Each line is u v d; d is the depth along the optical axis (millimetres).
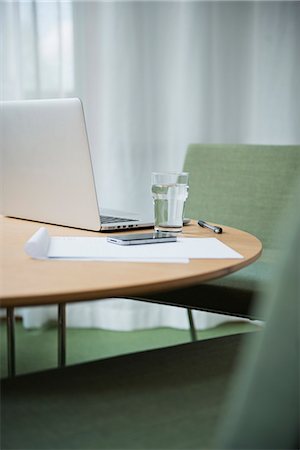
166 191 1329
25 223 1482
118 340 2660
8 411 843
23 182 1482
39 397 886
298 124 2914
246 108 2865
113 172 2770
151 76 2748
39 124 1377
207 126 2826
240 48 2824
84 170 1313
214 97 2820
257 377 601
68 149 1327
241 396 614
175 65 2764
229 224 2100
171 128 2797
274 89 2879
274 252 1993
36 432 789
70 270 956
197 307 1711
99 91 2715
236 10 2795
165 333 2795
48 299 811
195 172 2191
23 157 1455
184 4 2734
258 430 605
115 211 1725
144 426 805
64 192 1380
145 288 872
